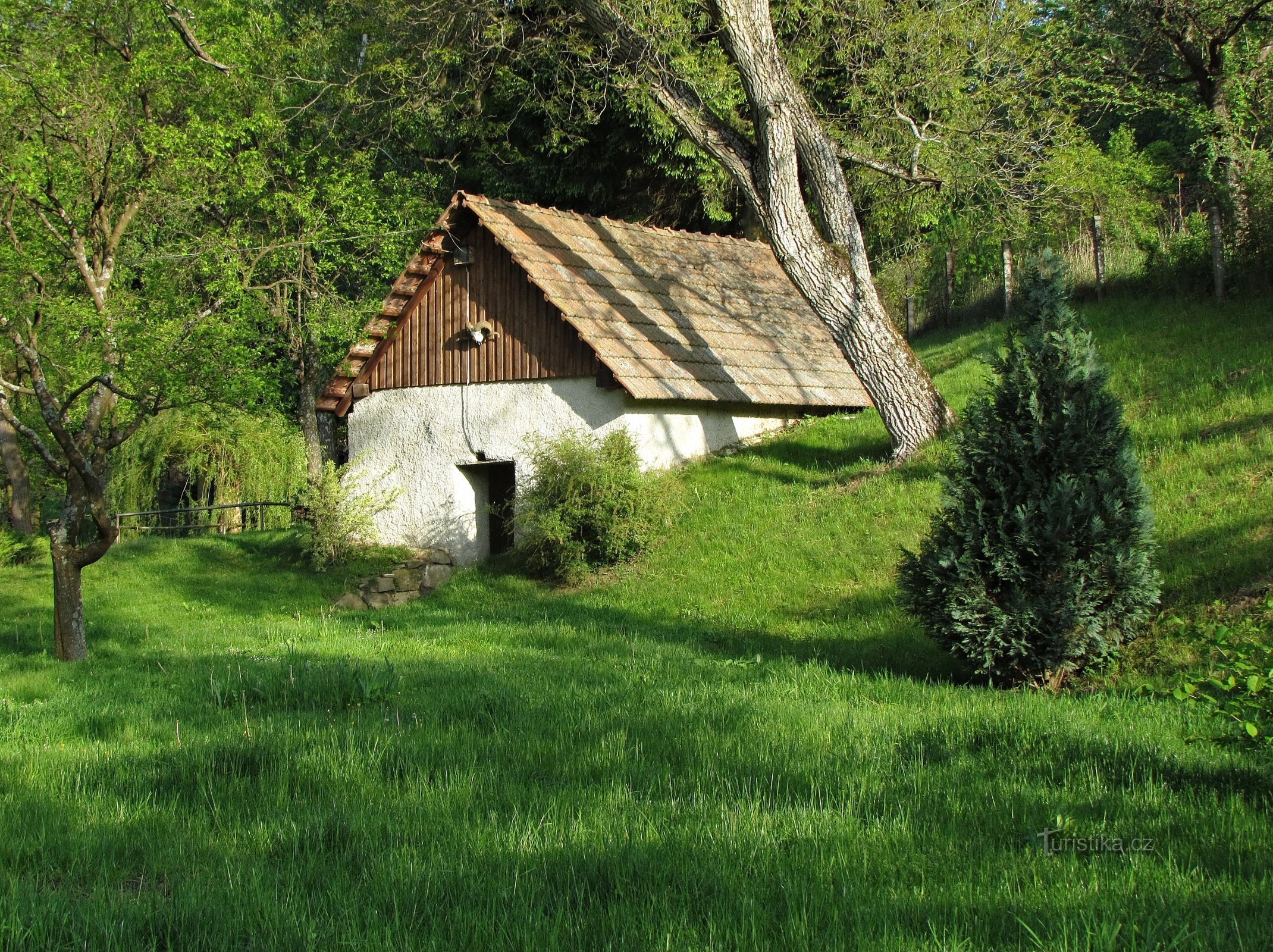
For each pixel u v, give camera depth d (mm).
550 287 20406
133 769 7555
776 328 24125
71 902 5117
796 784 6832
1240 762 6984
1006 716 8625
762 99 17656
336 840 5918
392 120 29406
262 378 19297
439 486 22438
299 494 27438
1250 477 13000
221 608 19859
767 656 12758
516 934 4539
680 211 32094
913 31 21531
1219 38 23109
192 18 19844
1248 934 4410
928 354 24141
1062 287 10875
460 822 6148
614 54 20438
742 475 19750
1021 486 10523
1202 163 25859
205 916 4871
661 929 4562
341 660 11086
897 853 5500
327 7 33406
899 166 23094
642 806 6359
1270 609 10281
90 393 17609
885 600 14250
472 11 23750
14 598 21359
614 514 18359
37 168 15383
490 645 13812
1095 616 10367
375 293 28688
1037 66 23141
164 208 21078
